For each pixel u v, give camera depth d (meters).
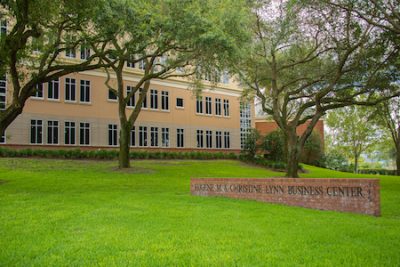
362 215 9.41
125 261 5.49
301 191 10.63
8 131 27.55
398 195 14.91
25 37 14.40
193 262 5.45
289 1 17.62
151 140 35.81
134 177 19.20
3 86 27.03
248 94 31.98
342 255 5.81
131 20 14.15
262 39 21.58
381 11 15.16
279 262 5.47
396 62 17.39
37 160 25.55
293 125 22.20
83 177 18.30
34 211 9.32
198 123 39.66
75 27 16.02
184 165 28.73
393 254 5.87
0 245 6.30
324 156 41.84
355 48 17.59
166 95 37.38
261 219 8.55
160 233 7.12
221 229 7.53
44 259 5.59
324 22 18.28
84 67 16.39
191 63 19.67
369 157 61.84
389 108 29.09
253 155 35.97
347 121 43.88
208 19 15.07
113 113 33.06
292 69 24.39
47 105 29.55
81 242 6.49
